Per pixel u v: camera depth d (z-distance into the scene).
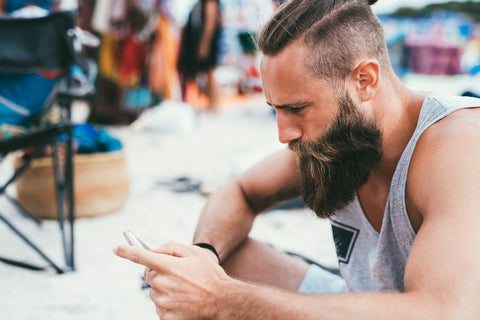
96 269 2.13
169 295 0.92
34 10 2.47
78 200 2.72
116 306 1.82
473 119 0.89
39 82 2.15
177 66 6.91
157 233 2.58
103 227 2.65
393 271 1.09
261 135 5.92
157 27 5.95
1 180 3.50
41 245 2.38
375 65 0.94
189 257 0.96
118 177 2.88
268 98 0.98
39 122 2.36
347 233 1.19
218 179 3.59
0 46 1.98
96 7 5.21
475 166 0.82
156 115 5.92
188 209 3.01
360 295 0.80
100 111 5.88
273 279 1.35
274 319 0.82
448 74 10.66
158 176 3.79
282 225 2.77
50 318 1.71
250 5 8.96
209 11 6.61
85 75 2.33
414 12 11.10
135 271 2.13
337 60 0.92
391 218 1.01
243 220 1.37
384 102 0.99
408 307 0.73
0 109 2.17
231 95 10.57
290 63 0.92
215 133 5.98
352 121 0.95
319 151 0.98
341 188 1.03
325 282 1.36
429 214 0.84
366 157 0.99
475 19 11.88
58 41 2.02
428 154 0.91
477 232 0.75
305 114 0.96
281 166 1.38
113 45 5.56
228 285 0.90
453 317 0.69
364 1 0.98
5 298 1.84
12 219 2.73
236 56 9.88
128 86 5.88
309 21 0.92
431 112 0.96
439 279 0.73
